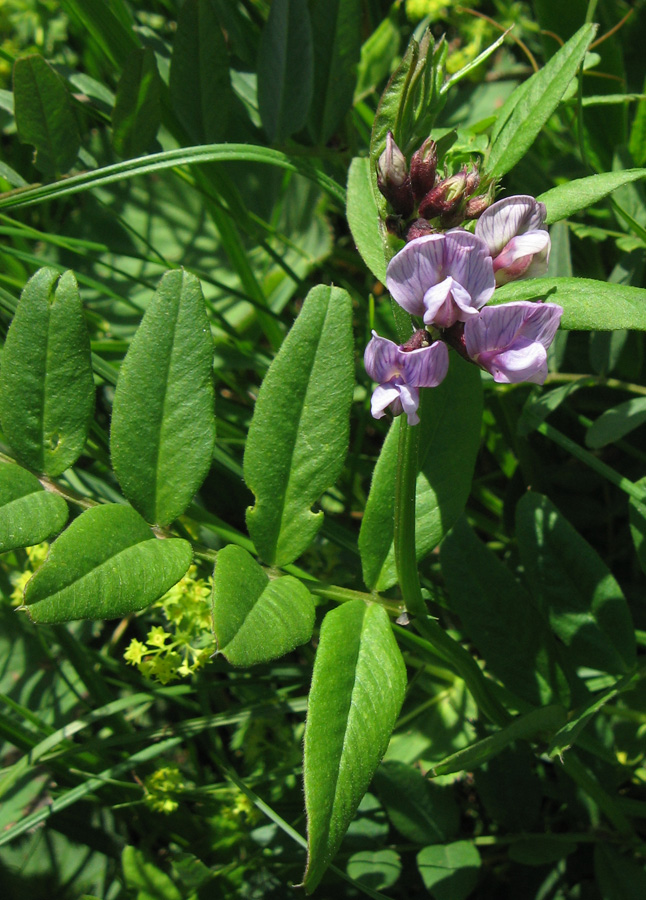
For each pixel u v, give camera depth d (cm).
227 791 17
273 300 23
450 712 18
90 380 13
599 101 17
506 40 24
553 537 16
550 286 12
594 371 18
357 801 11
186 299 13
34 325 13
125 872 16
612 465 20
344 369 13
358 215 14
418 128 12
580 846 17
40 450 13
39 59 16
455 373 15
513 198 12
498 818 16
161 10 22
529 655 16
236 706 17
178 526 16
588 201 13
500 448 20
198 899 17
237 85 20
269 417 13
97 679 18
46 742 16
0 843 16
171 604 17
